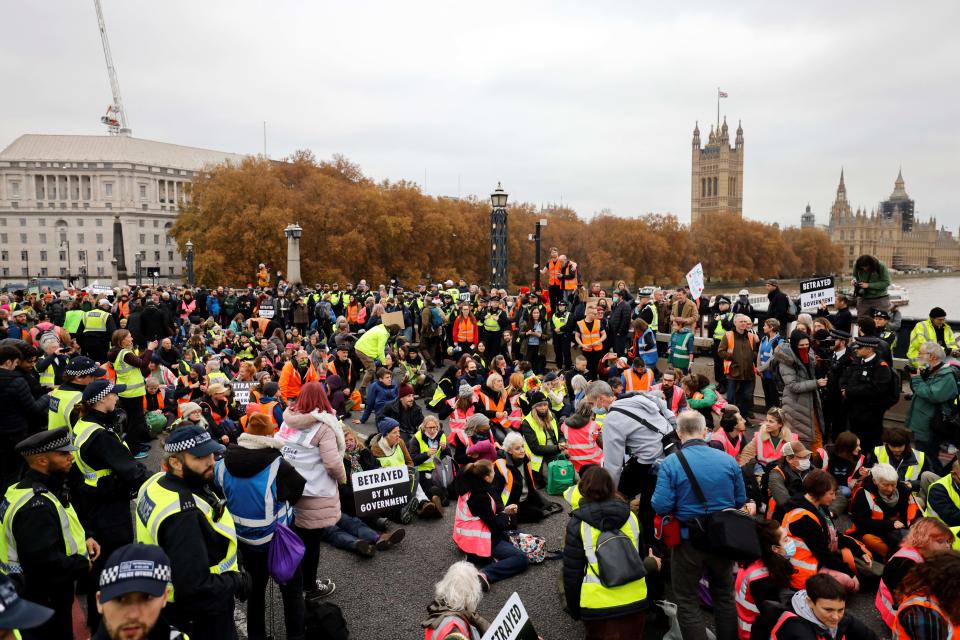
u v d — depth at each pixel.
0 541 4.51
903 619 4.65
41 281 55.19
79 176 135.25
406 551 7.77
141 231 134.88
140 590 3.00
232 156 159.12
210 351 16.52
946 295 63.22
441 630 4.40
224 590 4.18
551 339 18.73
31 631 4.39
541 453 9.95
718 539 5.10
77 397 6.91
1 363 7.50
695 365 16.27
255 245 65.94
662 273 111.44
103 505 5.69
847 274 188.88
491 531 7.27
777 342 12.45
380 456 8.48
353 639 5.90
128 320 16.80
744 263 130.75
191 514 4.14
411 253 80.25
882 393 9.64
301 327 26.12
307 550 6.18
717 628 5.45
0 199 133.75
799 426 10.10
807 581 4.52
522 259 96.81
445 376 12.26
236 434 10.58
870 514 7.23
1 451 7.40
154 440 12.15
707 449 5.52
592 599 5.22
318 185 73.88
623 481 6.52
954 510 6.62
